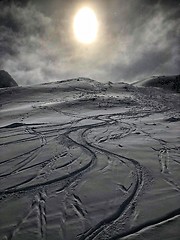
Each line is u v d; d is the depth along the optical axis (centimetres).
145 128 1786
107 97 3250
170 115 2356
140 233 662
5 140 1599
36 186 945
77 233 676
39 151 1344
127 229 680
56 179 995
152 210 753
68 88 3997
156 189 873
